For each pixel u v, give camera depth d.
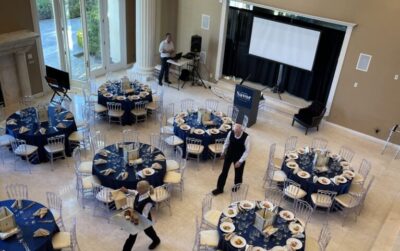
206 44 12.71
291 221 6.07
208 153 8.79
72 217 6.94
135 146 7.69
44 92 11.38
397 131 10.02
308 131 10.76
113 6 12.55
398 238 6.76
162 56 12.23
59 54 11.51
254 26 11.84
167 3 12.91
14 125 8.32
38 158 8.24
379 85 9.98
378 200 8.17
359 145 10.28
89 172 7.50
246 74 12.98
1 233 5.34
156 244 6.39
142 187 5.52
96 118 10.38
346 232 7.19
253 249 5.48
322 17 10.30
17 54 10.06
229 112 11.09
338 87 10.66
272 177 7.73
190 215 7.25
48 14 10.80
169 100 11.78
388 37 9.46
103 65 13.04
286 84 12.38
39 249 5.25
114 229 6.77
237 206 6.30
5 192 7.34
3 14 9.59
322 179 7.37
